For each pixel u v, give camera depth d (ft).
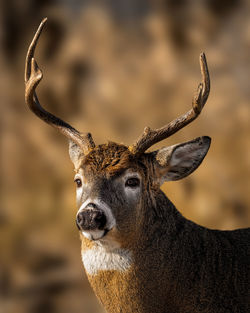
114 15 184.55
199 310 64.80
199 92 66.74
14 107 150.61
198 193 117.29
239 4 172.24
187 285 64.85
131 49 164.14
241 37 162.91
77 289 106.11
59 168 136.98
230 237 69.31
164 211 66.08
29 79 69.56
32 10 170.91
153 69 152.97
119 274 63.52
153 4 179.11
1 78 156.04
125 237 62.85
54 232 120.67
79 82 155.63
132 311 64.18
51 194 131.85
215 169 120.57
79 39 164.76
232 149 126.52
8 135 142.72
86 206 60.64
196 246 66.18
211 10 172.24
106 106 145.48
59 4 179.52
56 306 102.58
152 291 64.08
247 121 132.05
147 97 144.87
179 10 172.96
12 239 118.73
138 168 64.59
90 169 63.26
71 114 150.51
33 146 140.77
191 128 131.54
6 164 139.03
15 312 101.81
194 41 161.79
